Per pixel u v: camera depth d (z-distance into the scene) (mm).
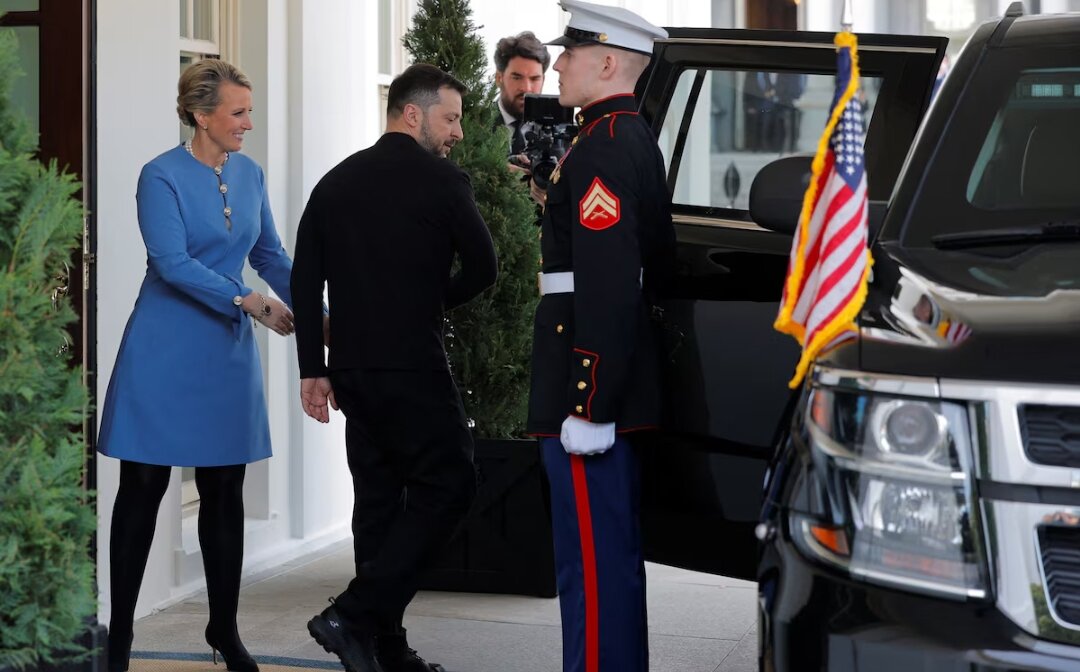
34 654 3076
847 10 2984
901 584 2555
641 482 4012
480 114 5969
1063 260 3023
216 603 4750
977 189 3369
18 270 2996
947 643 2475
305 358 4434
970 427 2539
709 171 4535
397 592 4379
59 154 4574
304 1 6770
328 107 7016
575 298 3715
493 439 5812
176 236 4555
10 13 4605
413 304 4355
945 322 2744
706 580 6289
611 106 3846
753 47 4539
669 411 4062
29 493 2977
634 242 3723
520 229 5887
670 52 4629
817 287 2932
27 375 2967
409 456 4406
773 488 2834
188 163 4637
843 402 2686
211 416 4633
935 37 4383
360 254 4359
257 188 4828
